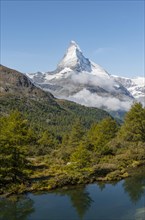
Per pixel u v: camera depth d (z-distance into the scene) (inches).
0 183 2411.4
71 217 1860.2
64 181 2615.7
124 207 2022.6
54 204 2113.7
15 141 2760.8
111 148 4065.0
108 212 1935.3
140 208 1989.4
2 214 1925.4
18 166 2496.3
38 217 1868.8
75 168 3139.8
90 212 1945.1
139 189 2437.3
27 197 2283.5
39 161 4047.7
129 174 2960.1
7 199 2220.7
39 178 2849.4
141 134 4377.5
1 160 2395.4
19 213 1937.7
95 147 3853.3
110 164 3228.3
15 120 3097.9
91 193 2370.8
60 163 3796.8
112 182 2699.3
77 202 2154.3
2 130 2787.9
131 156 3629.4
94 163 3378.4
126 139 4325.8
